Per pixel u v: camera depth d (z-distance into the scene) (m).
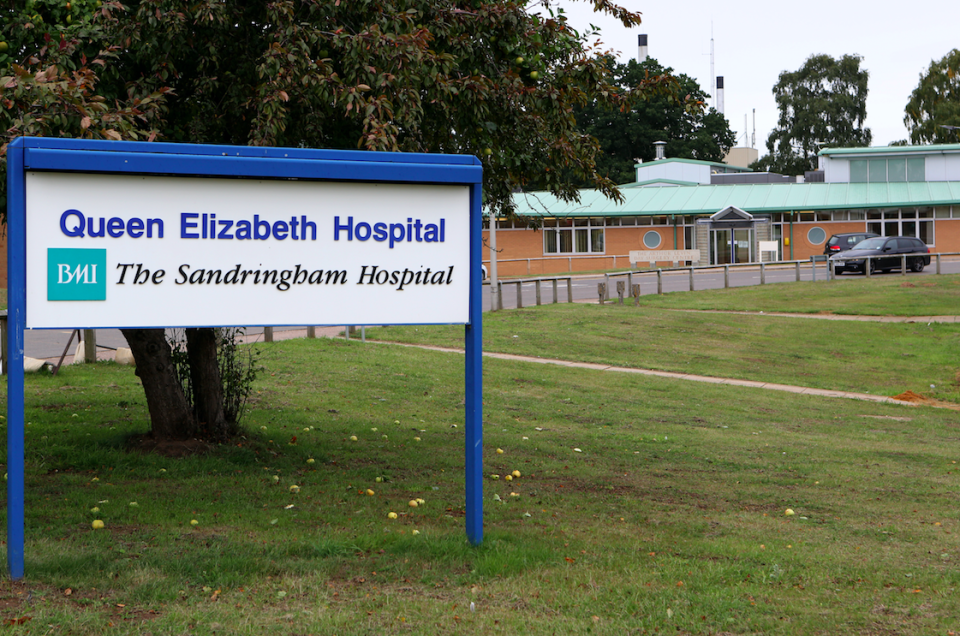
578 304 26.44
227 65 8.10
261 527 5.99
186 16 7.39
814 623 4.44
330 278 5.12
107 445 8.54
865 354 20.64
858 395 16.39
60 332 19.59
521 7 8.55
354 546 5.43
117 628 4.03
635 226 51.16
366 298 5.19
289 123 7.97
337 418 11.33
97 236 4.70
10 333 4.54
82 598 4.38
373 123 6.79
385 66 7.37
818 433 12.38
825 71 76.06
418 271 5.27
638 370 17.66
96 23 7.26
